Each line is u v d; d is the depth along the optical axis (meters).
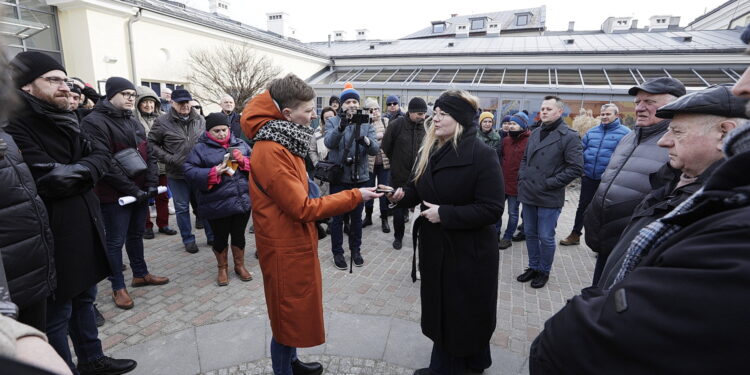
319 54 19.95
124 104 2.99
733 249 0.54
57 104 1.90
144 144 3.39
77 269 1.97
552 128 3.47
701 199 0.73
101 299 3.09
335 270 3.82
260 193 1.78
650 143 2.27
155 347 2.43
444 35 38.16
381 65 20.23
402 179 4.40
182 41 12.58
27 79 1.77
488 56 17.91
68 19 10.12
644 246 0.87
